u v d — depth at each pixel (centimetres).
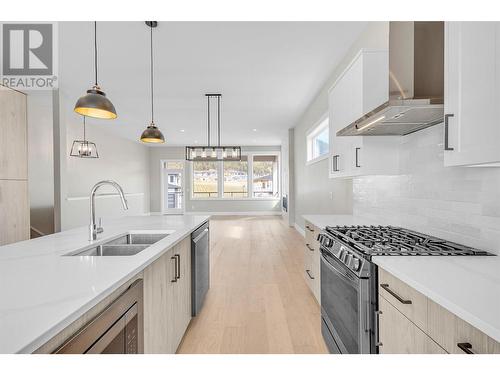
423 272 120
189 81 457
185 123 761
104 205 807
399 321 125
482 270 123
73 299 96
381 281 142
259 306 300
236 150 585
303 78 446
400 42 189
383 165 238
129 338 126
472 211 161
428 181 201
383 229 229
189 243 261
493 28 109
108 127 817
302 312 286
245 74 430
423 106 157
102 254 201
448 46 135
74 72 419
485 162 114
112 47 345
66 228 505
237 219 1045
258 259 484
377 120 186
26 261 143
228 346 225
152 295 160
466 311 84
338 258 181
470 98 121
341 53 363
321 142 558
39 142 607
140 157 1123
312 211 580
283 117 698
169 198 1229
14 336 73
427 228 202
